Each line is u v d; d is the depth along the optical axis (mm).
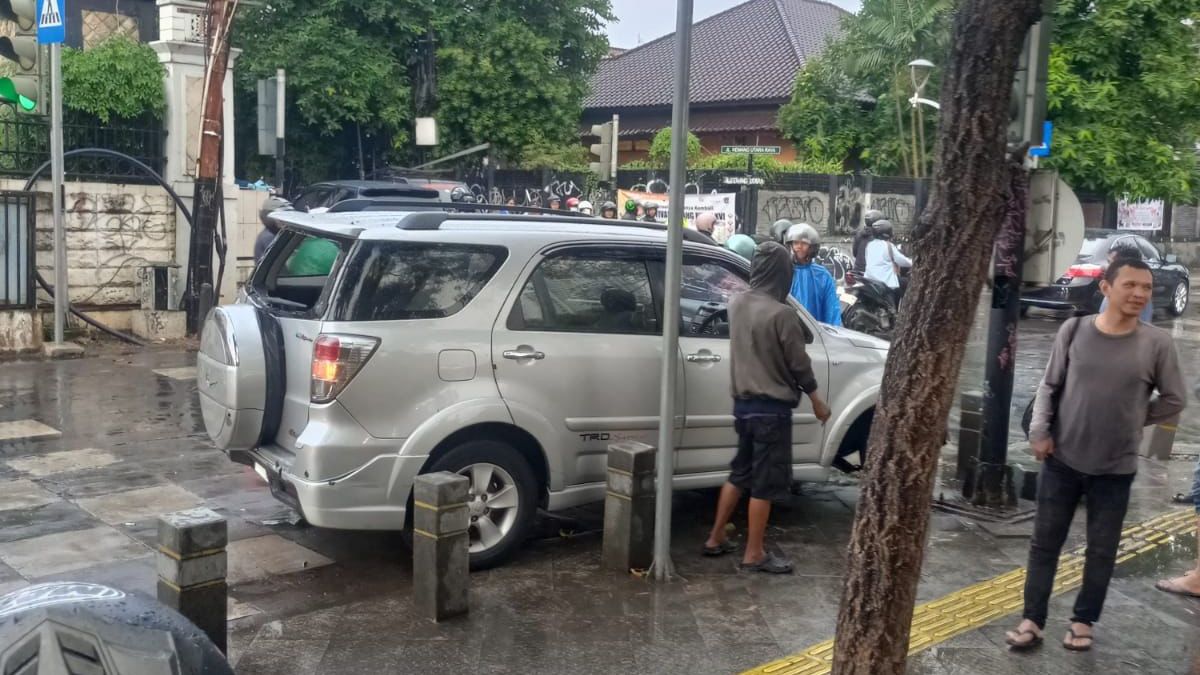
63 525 6824
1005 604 5906
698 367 6699
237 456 6449
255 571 6133
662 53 39688
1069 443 5121
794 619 5609
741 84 34438
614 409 6406
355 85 22672
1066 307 19000
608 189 22266
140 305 13977
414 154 24578
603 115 37594
